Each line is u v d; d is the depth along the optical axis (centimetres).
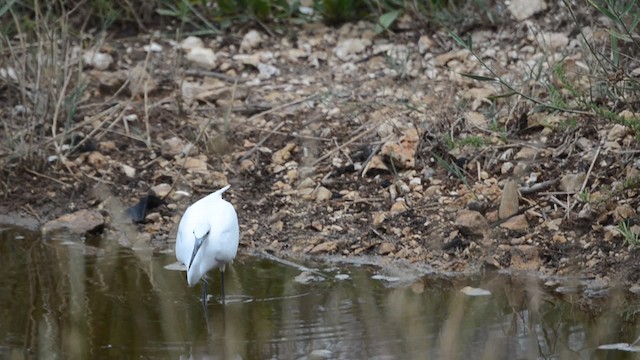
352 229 1103
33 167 1220
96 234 1138
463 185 1130
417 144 1183
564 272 1009
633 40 1037
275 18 1443
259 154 1219
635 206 1052
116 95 1312
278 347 872
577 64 1210
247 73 1362
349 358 843
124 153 1240
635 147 1103
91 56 1373
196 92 1316
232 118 1273
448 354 848
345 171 1180
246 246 1096
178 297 988
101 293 993
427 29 1386
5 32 1270
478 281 1008
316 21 1441
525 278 1007
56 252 1091
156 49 1409
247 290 998
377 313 936
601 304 949
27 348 881
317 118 1260
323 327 908
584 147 1133
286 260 1068
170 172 1205
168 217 1150
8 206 1177
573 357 844
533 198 1098
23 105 1241
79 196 1189
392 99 1273
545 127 1173
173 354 869
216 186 1180
